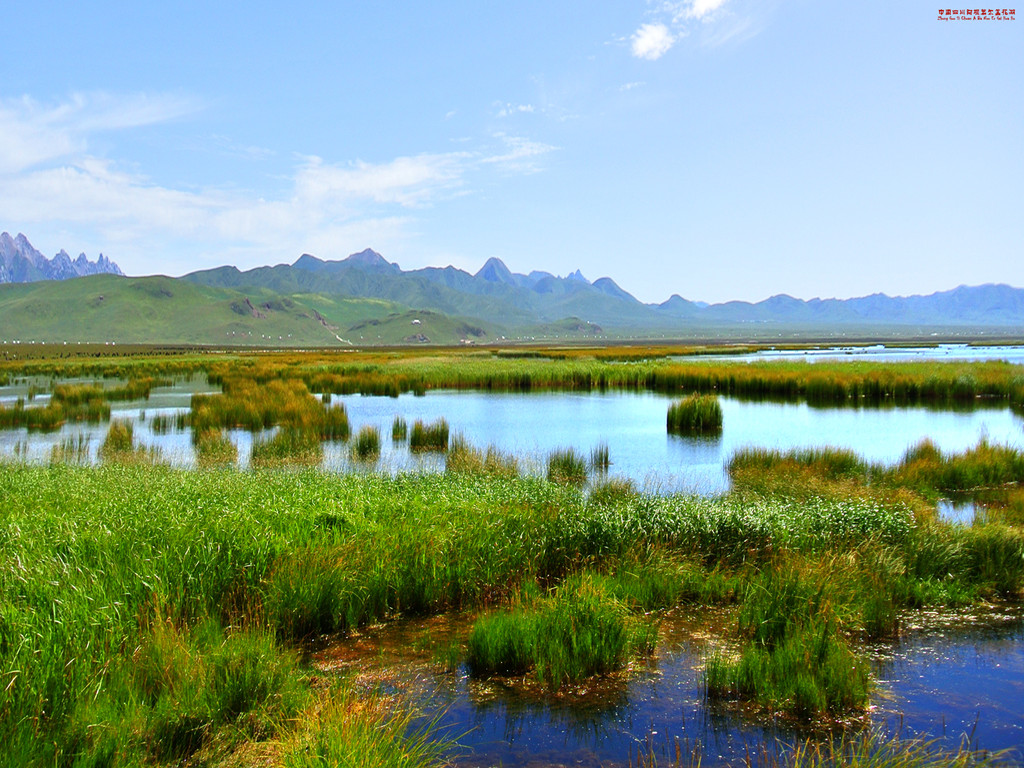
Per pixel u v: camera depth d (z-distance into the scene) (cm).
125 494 1037
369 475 1402
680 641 705
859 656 649
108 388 4112
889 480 1544
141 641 588
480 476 1529
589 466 1861
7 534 768
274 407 2900
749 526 966
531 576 859
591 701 581
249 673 556
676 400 3612
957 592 834
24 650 525
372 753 457
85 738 471
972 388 3562
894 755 482
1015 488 1516
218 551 753
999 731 528
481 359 7344
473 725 539
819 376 3966
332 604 740
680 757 491
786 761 486
